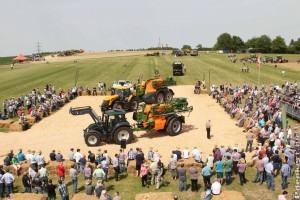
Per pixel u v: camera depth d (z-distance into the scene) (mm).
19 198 14914
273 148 19234
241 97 40156
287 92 38062
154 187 17344
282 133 21188
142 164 17391
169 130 25625
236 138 25328
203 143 24312
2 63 126688
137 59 100562
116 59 104500
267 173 16703
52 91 46688
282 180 16891
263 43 154250
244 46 197375
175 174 18250
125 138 24172
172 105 25719
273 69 71812
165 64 82062
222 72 66312
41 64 101625
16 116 34625
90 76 66000
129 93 34312
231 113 31500
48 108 34906
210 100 40188
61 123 31234
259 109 29109
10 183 16641
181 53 110250
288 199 15594
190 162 18969
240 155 18750
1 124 30234
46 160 21641
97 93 45812
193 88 48781
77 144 24797
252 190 16766
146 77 61688
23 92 50000
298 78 58438
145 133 26922
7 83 59938
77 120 32188
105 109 32750
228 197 14664
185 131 27266
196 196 16219
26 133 28344
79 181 18297
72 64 92938
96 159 18969
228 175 17391
